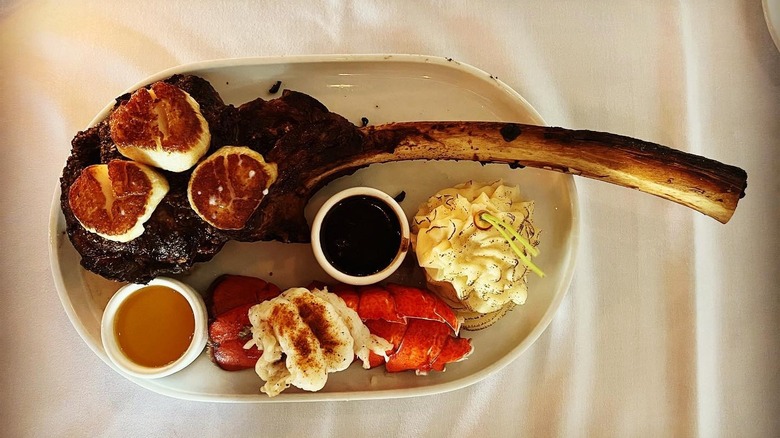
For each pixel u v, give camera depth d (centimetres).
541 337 44
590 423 44
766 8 44
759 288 45
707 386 44
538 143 37
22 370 41
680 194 38
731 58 46
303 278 42
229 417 42
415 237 40
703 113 45
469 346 40
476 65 45
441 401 43
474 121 41
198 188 33
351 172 40
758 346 44
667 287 45
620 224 45
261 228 36
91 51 43
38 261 42
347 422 43
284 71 41
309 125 36
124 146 33
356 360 41
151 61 43
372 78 42
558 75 45
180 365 37
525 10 45
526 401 44
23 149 42
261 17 44
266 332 36
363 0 44
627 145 37
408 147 38
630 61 45
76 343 42
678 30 45
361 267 39
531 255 41
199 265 41
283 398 39
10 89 42
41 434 41
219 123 35
